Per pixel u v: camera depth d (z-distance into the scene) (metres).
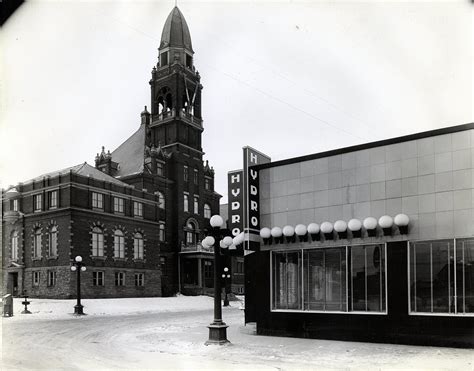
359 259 16.55
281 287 18.22
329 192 17.53
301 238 17.83
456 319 14.34
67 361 12.60
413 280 15.35
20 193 47.62
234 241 20.44
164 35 66.19
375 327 15.74
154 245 53.78
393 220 15.77
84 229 44.84
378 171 16.44
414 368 11.17
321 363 11.91
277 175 18.89
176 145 62.78
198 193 66.06
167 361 12.46
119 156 64.62
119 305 40.84
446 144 15.13
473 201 14.49
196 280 61.94
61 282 43.28
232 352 13.83
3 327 22.94
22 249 46.50
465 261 14.59
